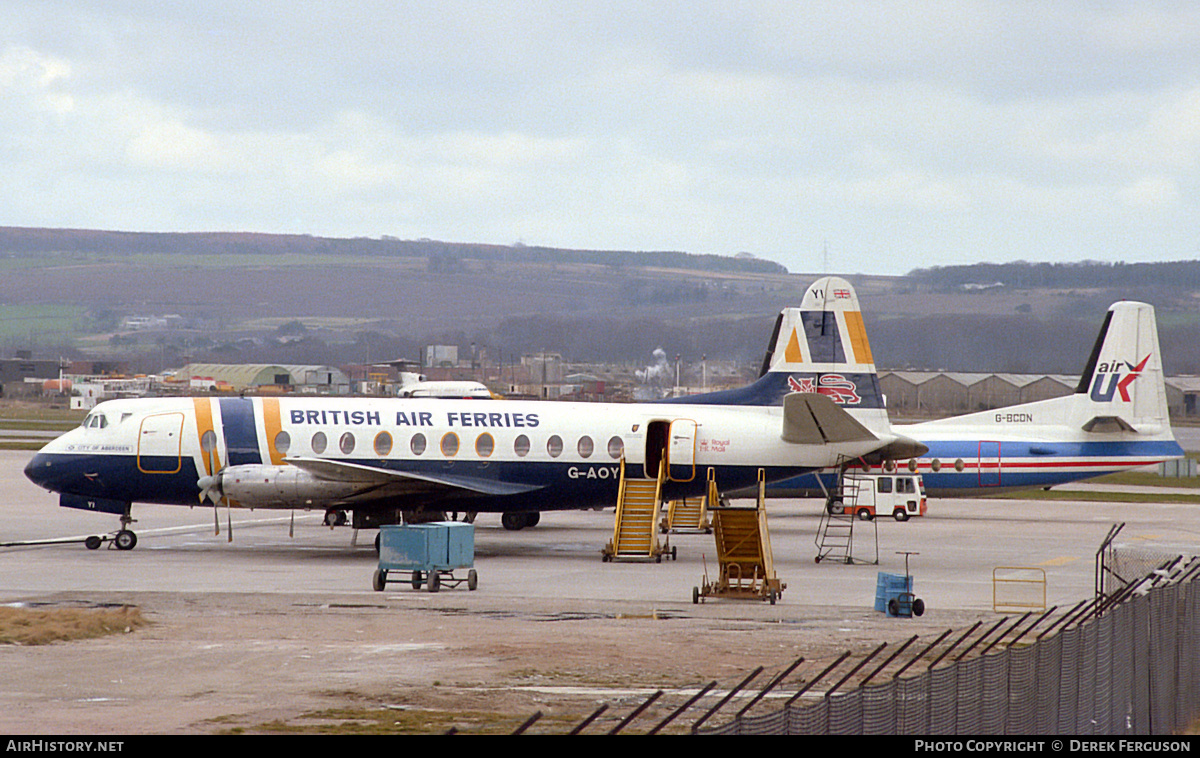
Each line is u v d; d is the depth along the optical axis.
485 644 91.94
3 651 85.25
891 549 171.25
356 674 80.00
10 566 141.12
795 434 160.00
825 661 88.38
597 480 162.75
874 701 50.31
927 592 128.50
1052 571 146.75
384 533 122.44
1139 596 75.38
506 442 162.00
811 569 148.62
